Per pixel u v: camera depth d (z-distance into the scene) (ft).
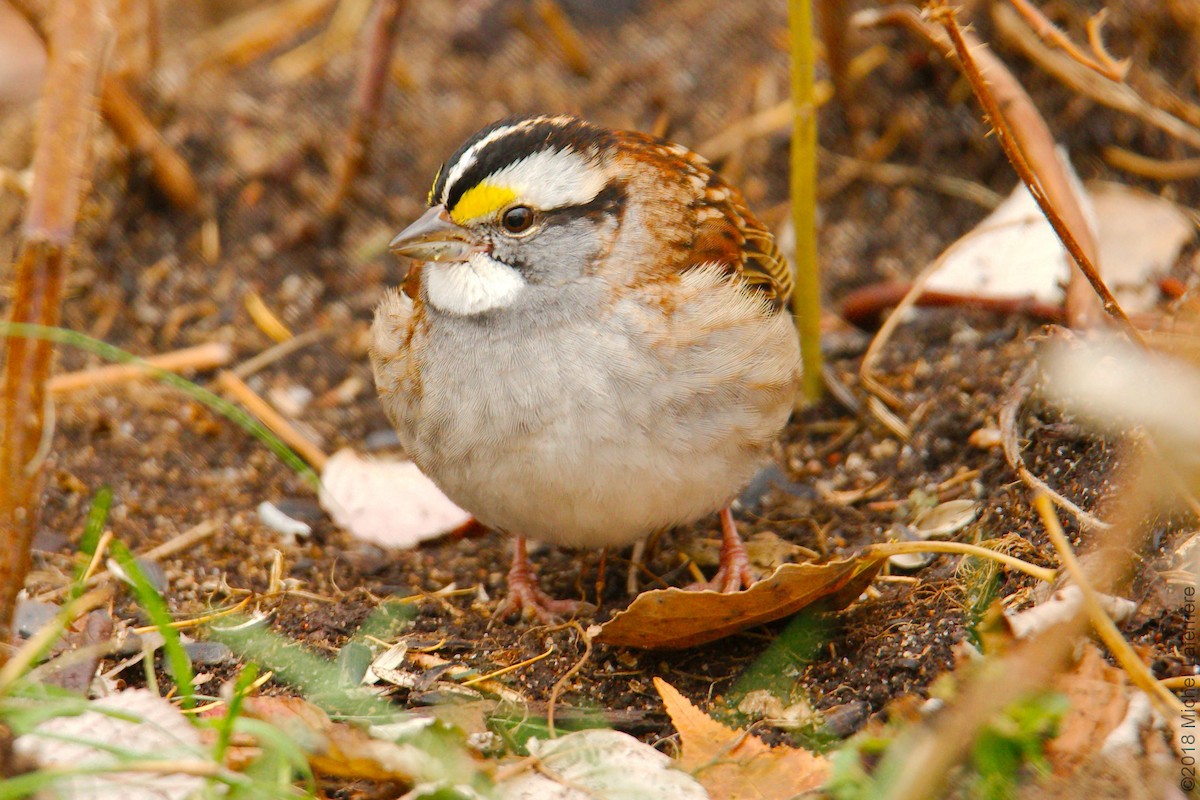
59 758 20.47
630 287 24.95
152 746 20.83
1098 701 20.63
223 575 29.35
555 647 26.27
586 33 44.52
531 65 43.70
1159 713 20.34
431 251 25.22
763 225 30.27
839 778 20.25
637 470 24.79
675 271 25.43
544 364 24.72
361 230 39.86
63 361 37.04
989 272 34.30
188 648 26.22
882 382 33.17
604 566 29.78
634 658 25.67
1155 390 23.63
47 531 30.83
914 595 25.53
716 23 43.88
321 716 22.57
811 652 24.86
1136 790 19.47
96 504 24.12
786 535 29.63
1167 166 36.17
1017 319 33.53
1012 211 34.96
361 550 30.68
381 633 27.04
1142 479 20.94
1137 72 36.68
